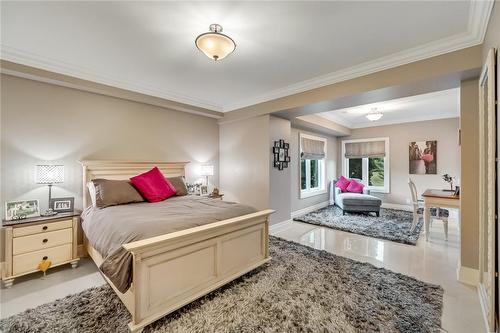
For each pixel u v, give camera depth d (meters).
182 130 4.45
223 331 1.69
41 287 2.31
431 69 2.47
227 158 4.95
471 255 2.39
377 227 4.48
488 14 1.82
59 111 3.00
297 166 5.73
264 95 4.07
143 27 2.13
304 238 3.90
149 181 3.29
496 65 1.64
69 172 3.07
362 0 1.79
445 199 3.55
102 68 3.01
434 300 2.07
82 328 1.71
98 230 2.26
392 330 1.70
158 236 1.78
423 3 1.83
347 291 2.21
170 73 3.18
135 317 1.60
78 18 2.00
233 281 2.40
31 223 2.47
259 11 1.92
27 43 2.40
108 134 3.45
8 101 2.64
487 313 1.77
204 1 1.80
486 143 2.03
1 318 1.83
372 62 2.82
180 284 1.89
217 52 2.16
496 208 1.62
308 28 2.15
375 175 6.79
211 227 2.05
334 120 6.07
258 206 4.34
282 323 1.77
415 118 5.96
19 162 2.71
